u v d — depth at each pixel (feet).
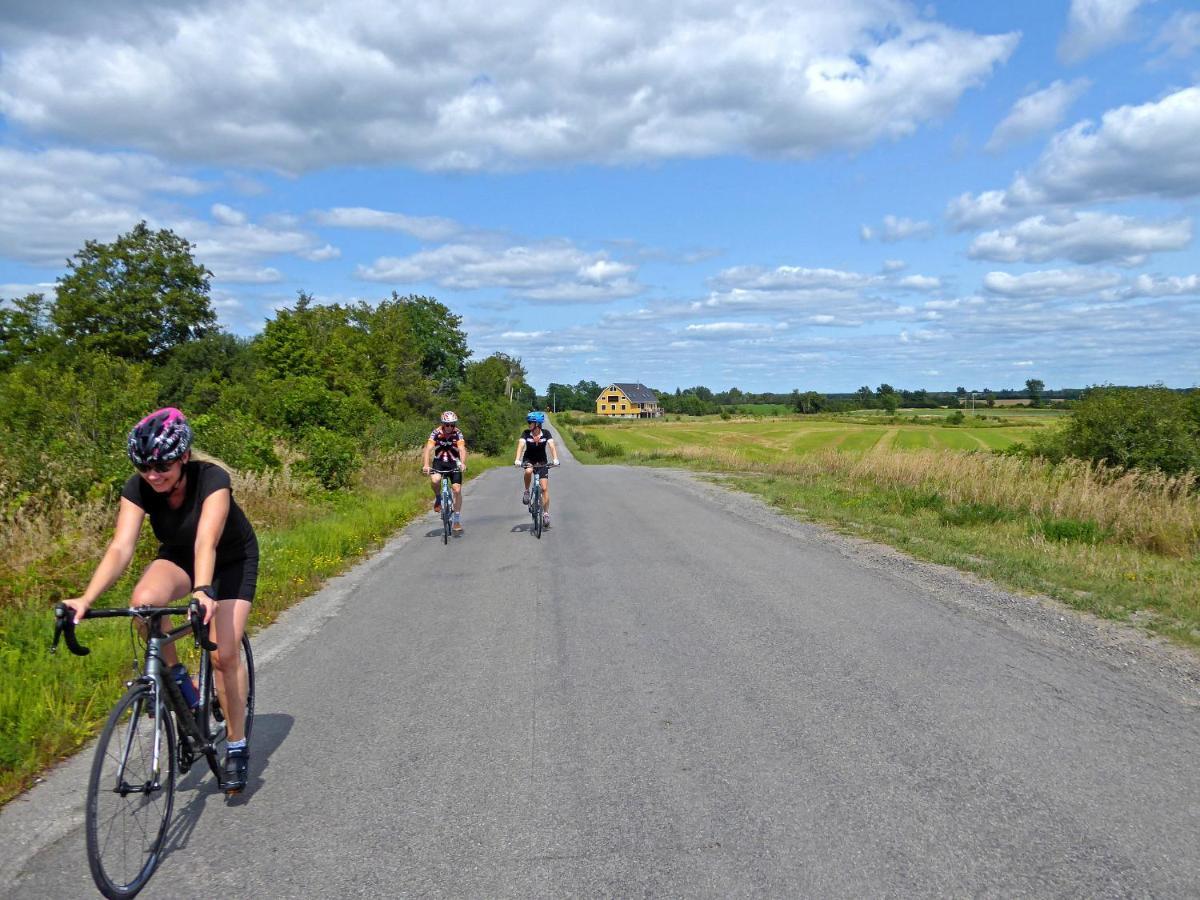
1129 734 14.47
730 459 99.60
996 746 13.97
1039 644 20.18
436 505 40.42
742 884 9.98
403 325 180.75
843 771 13.08
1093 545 35.88
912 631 21.42
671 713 15.79
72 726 15.33
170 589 11.74
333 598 27.25
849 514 45.60
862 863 10.41
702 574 29.40
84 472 34.63
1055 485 47.47
